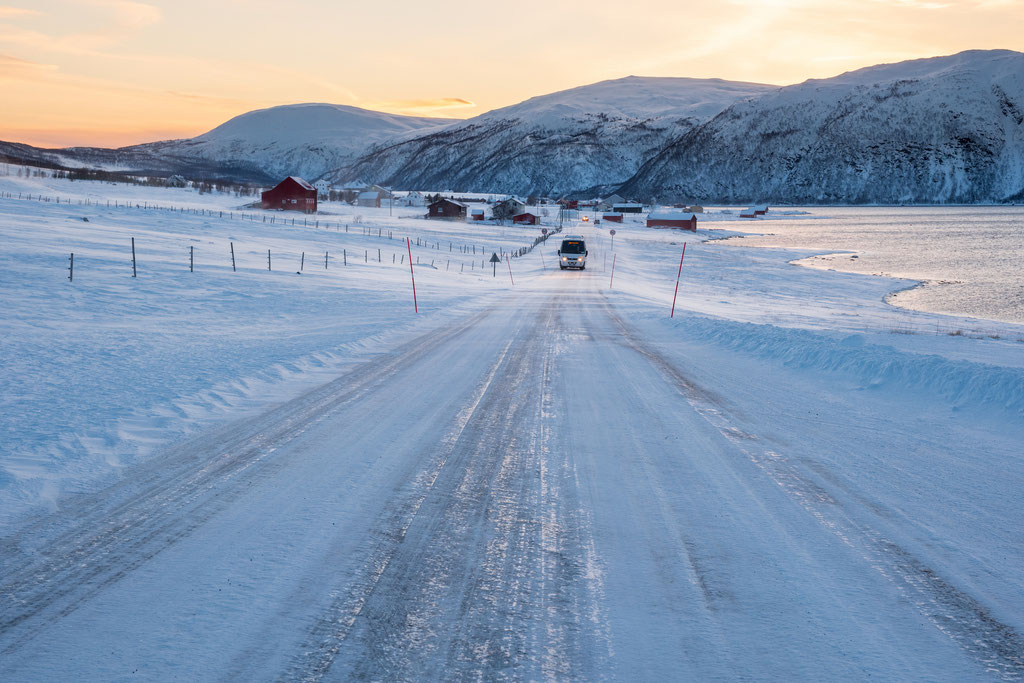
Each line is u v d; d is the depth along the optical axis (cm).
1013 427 931
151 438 792
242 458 732
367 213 13300
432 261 5444
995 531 583
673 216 15188
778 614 434
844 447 838
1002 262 7438
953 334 2231
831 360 1373
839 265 7156
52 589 439
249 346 1479
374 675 359
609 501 636
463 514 595
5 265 2609
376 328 1862
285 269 3575
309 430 855
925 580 488
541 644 395
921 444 856
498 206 14375
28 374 1093
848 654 390
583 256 5584
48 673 350
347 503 611
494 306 2708
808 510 623
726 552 529
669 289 4447
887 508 632
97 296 2159
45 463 679
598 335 1875
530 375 1278
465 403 1036
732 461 770
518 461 754
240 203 11762
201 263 3400
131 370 1168
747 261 7394
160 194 12312
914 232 14212
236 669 360
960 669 378
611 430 898
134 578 458
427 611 429
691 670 371
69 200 8069
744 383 1251
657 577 483
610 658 381
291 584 457
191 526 547
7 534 518
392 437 837
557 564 501
